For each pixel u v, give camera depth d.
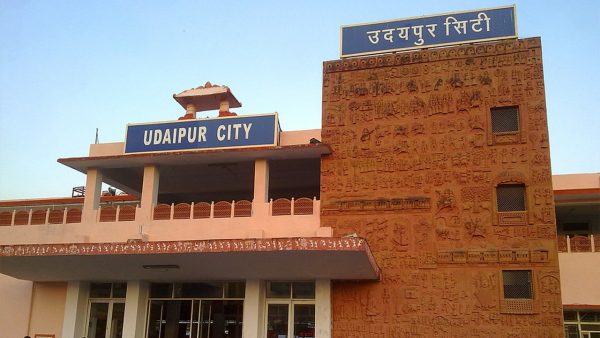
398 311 20.53
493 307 19.88
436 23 23.36
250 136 23.41
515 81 21.89
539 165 20.92
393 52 23.50
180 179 28.25
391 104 22.86
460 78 22.42
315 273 20.30
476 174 21.31
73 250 19.52
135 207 23.86
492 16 22.84
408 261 20.97
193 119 24.20
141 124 24.70
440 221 21.14
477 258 20.45
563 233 29.22
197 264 20.03
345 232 21.80
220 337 22.27
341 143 22.89
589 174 26.03
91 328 23.64
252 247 17.98
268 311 21.94
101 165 24.80
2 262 20.92
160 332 23.02
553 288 19.64
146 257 19.39
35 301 24.23
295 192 30.05
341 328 20.81
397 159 22.19
